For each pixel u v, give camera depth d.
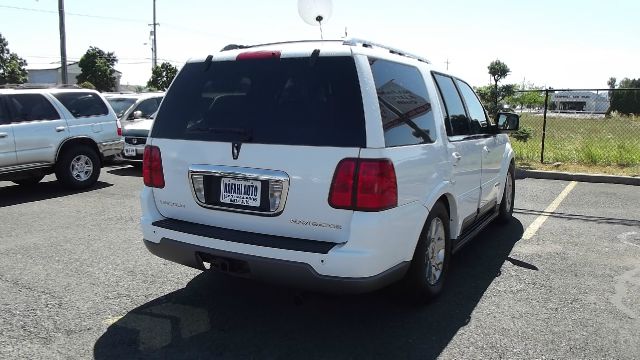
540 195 9.12
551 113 23.27
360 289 3.19
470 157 4.77
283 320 3.84
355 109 3.21
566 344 3.51
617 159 12.30
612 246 5.91
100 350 3.36
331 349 3.41
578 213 7.65
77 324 3.73
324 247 3.20
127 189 9.41
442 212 4.14
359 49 3.41
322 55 3.40
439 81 4.51
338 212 3.19
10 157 8.34
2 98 8.41
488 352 3.38
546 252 5.66
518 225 6.89
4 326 3.68
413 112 3.75
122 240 5.92
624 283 4.70
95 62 45.47
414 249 3.63
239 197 3.49
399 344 3.48
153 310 3.99
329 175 3.19
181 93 3.86
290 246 3.24
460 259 5.39
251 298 4.25
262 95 3.50
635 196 9.05
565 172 11.04
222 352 3.35
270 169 3.35
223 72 3.71
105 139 9.72
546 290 4.51
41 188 9.52
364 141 3.16
